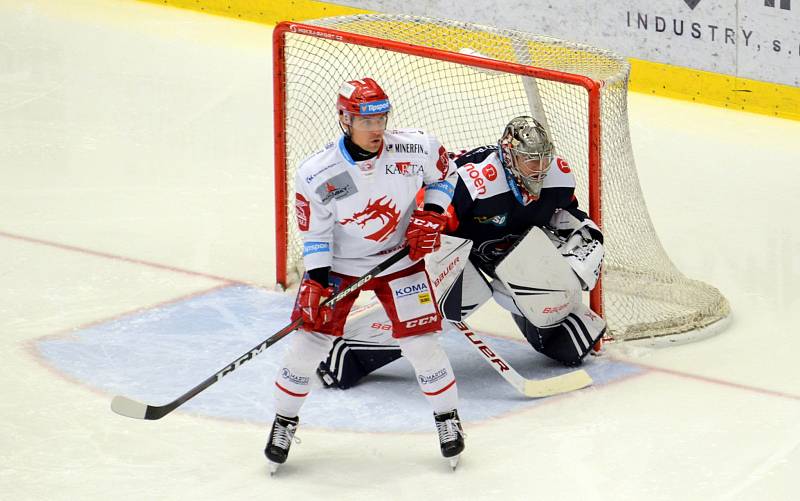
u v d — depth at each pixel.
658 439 14.48
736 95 30.23
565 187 16.42
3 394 15.36
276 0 35.75
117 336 17.33
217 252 20.97
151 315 18.17
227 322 18.05
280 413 13.58
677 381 16.27
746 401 15.61
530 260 16.08
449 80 27.19
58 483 13.24
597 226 17.22
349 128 12.95
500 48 19.80
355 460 13.99
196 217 22.64
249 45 33.97
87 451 13.99
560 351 16.70
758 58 29.64
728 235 22.58
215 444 14.29
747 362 16.92
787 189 25.22
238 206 23.33
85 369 16.22
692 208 24.11
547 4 31.91
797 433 14.63
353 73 28.00
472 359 17.17
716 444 14.34
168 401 15.41
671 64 30.98
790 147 27.84
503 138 15.91
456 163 16.45
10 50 32.16
